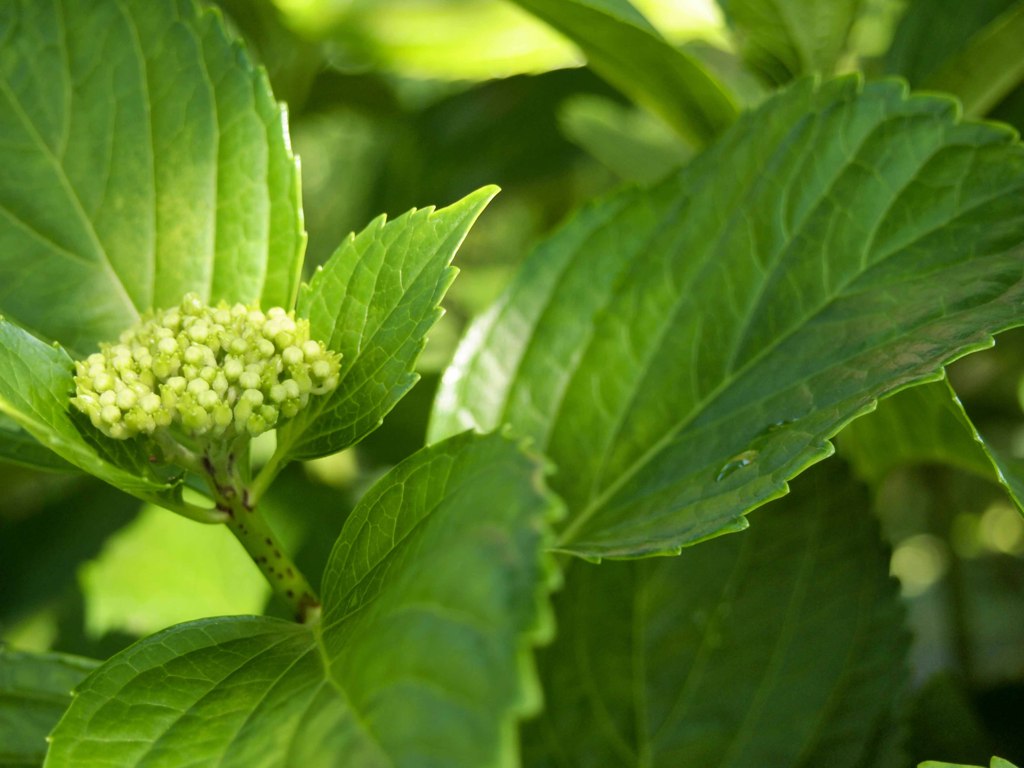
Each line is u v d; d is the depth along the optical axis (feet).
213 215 1.61
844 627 1.63
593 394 1.62
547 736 1.62
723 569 1.65
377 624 1.32
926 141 1.56
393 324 1.48
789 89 1.62
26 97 1.62
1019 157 1.54
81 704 1.39
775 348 1.56
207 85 1.61
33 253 1.61
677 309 1.62
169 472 1.55
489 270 2.64
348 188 2.44
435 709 1.25
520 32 2.09
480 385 1.65
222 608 1.95
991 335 1.44
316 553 1.94
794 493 1.65
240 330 1.51
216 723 1.37
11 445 1.53
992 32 1.69
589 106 2.22
